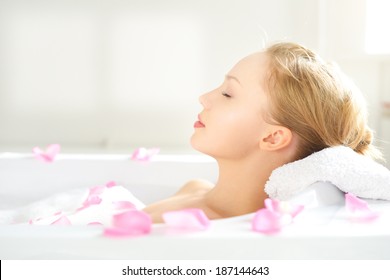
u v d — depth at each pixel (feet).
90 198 4.90
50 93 10.68
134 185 6.44
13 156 6.63
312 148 4.31
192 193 5.18
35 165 6.50
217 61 10.47
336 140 4.31
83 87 10.66
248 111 4.24
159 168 6.45
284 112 4.19
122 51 10.55
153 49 10.53
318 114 4.20
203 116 4.44
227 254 2.96
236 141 4.28
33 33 10.55
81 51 10.58
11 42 10.57
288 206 3.30
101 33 10.54
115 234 2.98
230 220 3.32
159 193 6.40
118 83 10.62
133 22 10.49
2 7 10.50
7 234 3.01
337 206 3.67
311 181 3.86
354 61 9.61
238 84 4.32
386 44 9.29
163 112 10.66
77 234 3.02
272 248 2.98
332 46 9.52
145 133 10.71
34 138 10.76
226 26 10.37
